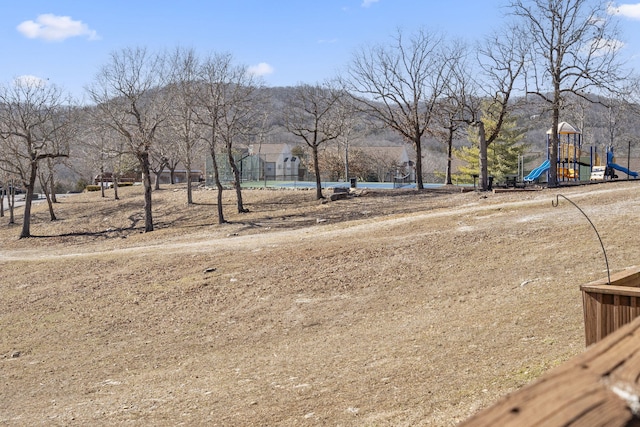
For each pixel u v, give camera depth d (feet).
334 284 58.23
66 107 164.14
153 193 183.83
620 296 18.75
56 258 90.27
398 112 150.71
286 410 29.25
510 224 70.85
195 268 71.46
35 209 178.09
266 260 70.59
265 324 50.06
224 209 140.67
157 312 57.21
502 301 44.04
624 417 3.53
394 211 112.88
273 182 175.42
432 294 51.11
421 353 35.37
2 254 112.27
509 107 124.26
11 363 46.93
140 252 87.30
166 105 126.52
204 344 47.06
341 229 87.51
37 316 60.03
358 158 235.61
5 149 138.82
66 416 33.47
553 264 52.21
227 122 125.90
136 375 41.34
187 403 32.86
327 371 35.19
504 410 3.73
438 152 343.87
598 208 73.82
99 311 59.47
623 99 110.32
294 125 140.67
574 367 4.26
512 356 31.04
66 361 46.37
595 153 147.43
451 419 23.81
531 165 256.32
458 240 66.64
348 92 144.05
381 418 25.96
